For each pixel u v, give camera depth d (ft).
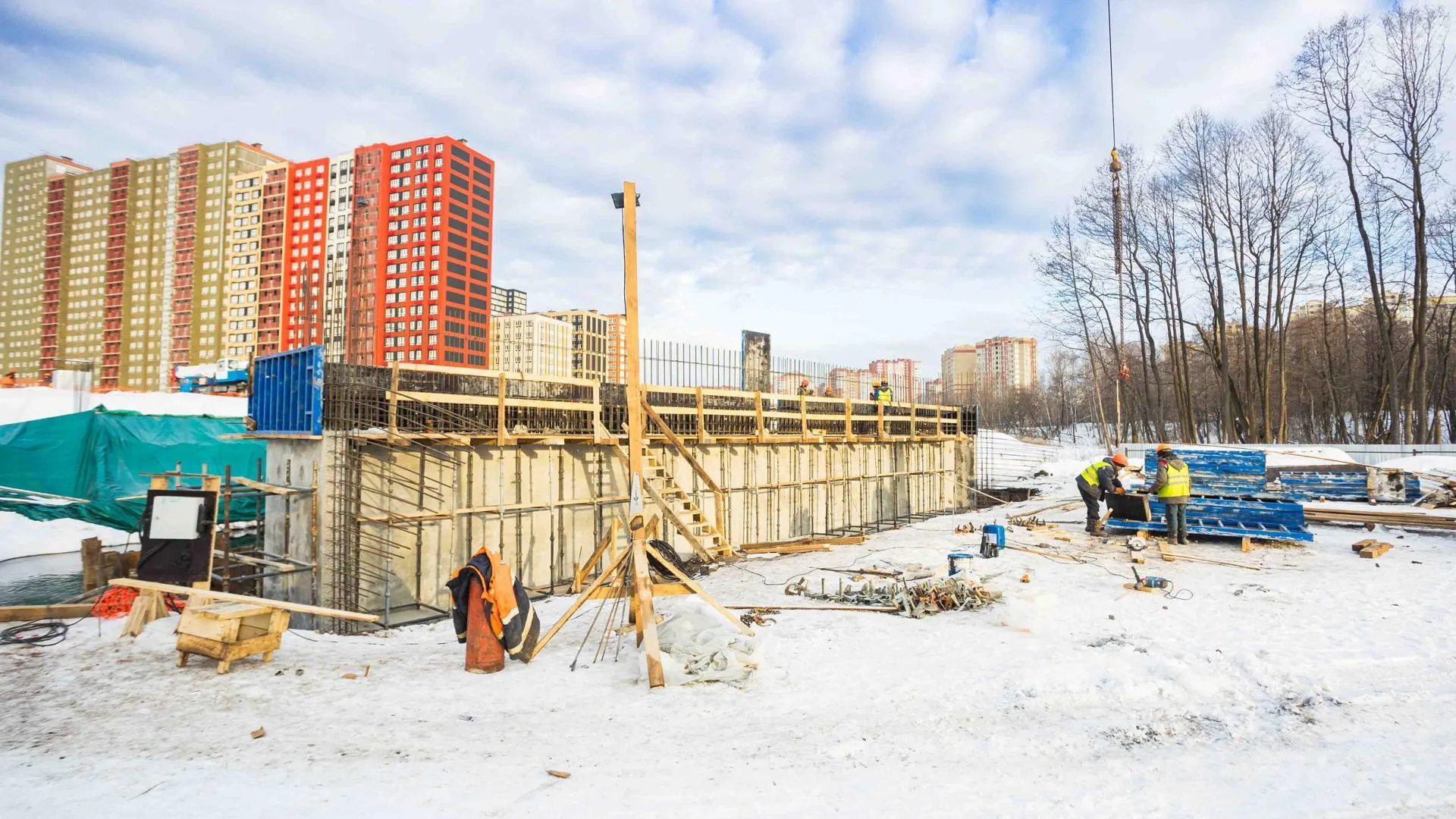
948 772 17.87
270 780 16.81
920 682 24.76
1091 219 141.59
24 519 83.30
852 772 17.80
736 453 64.80
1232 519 55.42
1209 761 18.56
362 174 385.91
